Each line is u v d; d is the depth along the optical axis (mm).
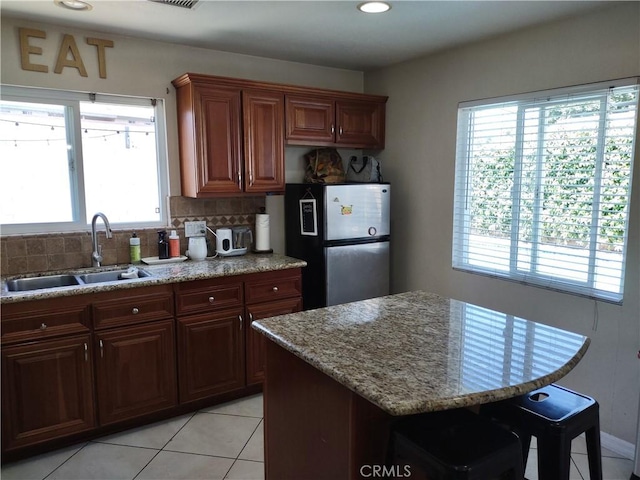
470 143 3359
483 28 2904
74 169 3062
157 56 3213
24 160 2924
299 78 3824
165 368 2818
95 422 2631
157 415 2855
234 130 3229
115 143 3219
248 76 3588
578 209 2746
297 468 1834
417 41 3180
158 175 3383
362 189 3584
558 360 1604
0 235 2842
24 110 2895
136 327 2697
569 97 2730
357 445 1528
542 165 2916
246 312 3086
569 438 1576
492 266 3273
